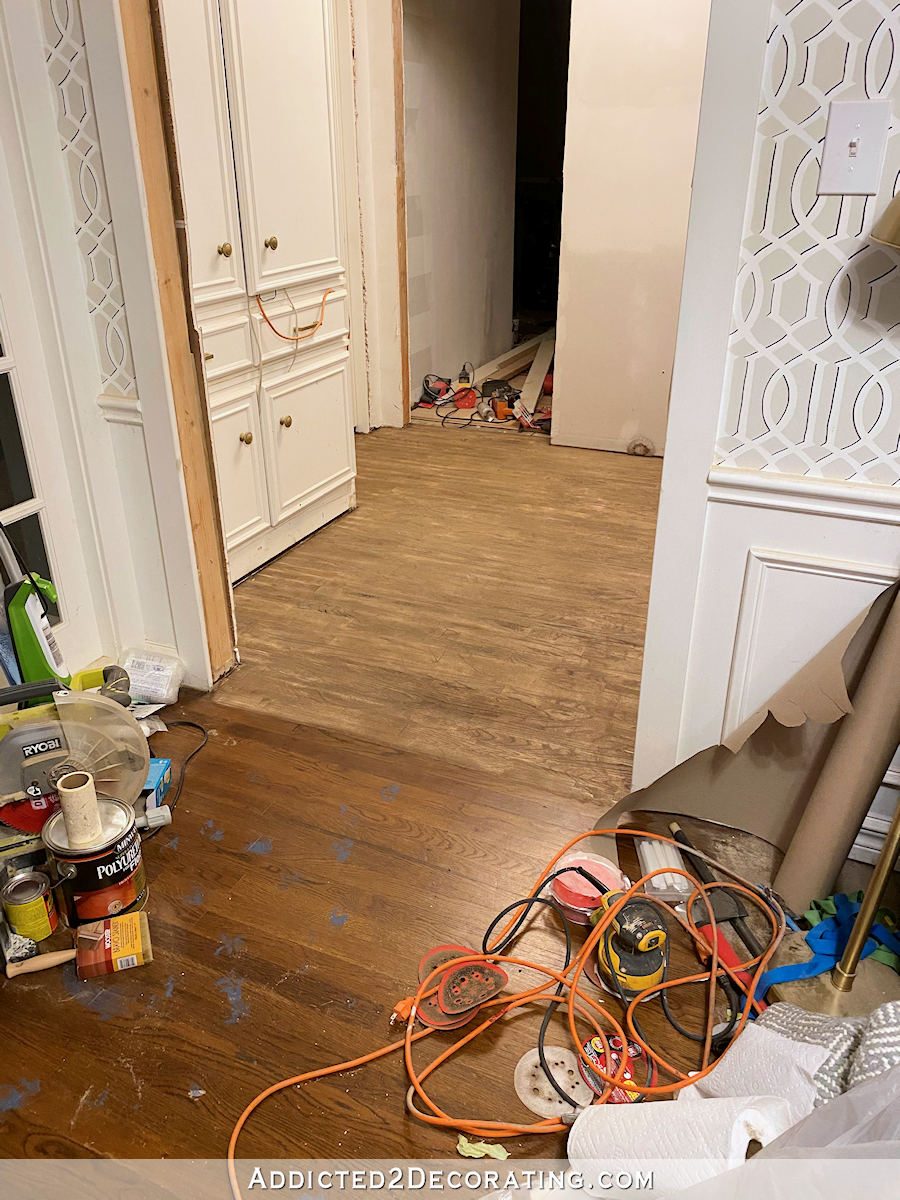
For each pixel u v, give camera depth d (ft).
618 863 6.02
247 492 9.86
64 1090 4.55
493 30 16.81
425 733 7.34
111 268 6.47
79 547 7.51
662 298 13.12
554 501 12.37
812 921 5.36
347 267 14.17
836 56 4.25
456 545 10.98
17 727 5.46
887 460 4.95
